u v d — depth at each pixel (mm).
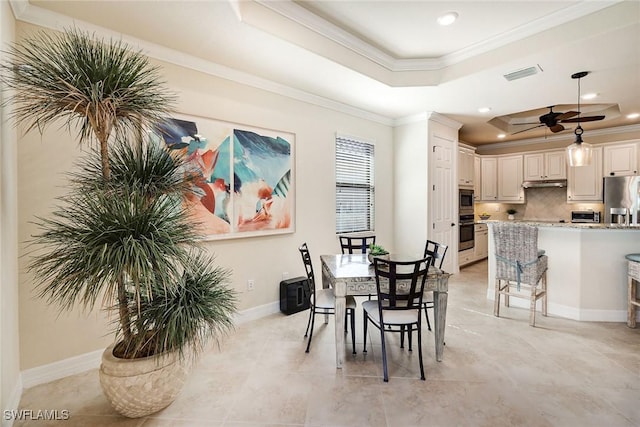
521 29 2840
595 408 1827
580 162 3363
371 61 3330
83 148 2293
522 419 1741
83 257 1446
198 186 2871
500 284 3668
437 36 3012
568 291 3309
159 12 2193
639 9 2299
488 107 4414
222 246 3096
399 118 4992
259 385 2094
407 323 2191
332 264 2799
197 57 2848
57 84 1480
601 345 2637
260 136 3377
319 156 4023
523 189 6613
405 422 1729
